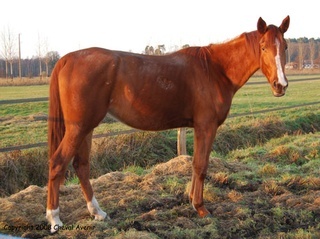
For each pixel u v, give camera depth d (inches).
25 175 276.7
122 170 303.1
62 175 155.8
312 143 339.3
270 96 749.9
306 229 164.9
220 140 384.2
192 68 166.6
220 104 169.3
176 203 192.9
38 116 475.8
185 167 247.6
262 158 308.0
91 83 152.3
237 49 171.8
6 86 1031.6
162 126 168.1
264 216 173.2
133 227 161.8
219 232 159.3
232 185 224.8
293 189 220.5
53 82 157.8
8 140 338.0
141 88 158.1
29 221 167.3
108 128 389.7
